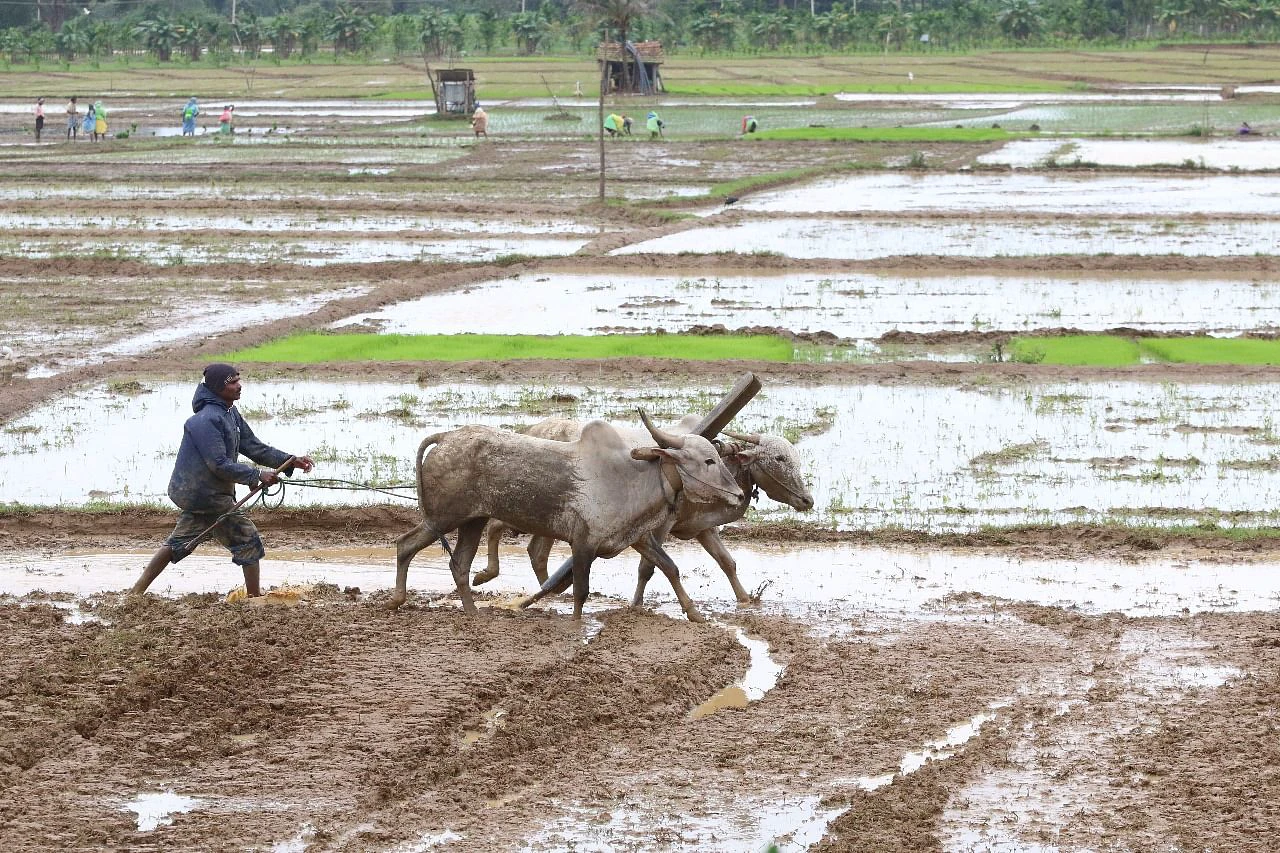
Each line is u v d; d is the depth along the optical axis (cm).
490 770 1652
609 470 2169
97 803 1542
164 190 8581
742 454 2288
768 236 6662
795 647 2112
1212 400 3700
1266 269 5828
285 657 1964
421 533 2219
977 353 4347
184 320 4788
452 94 14088
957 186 8588
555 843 1492
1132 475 3061
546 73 19475
